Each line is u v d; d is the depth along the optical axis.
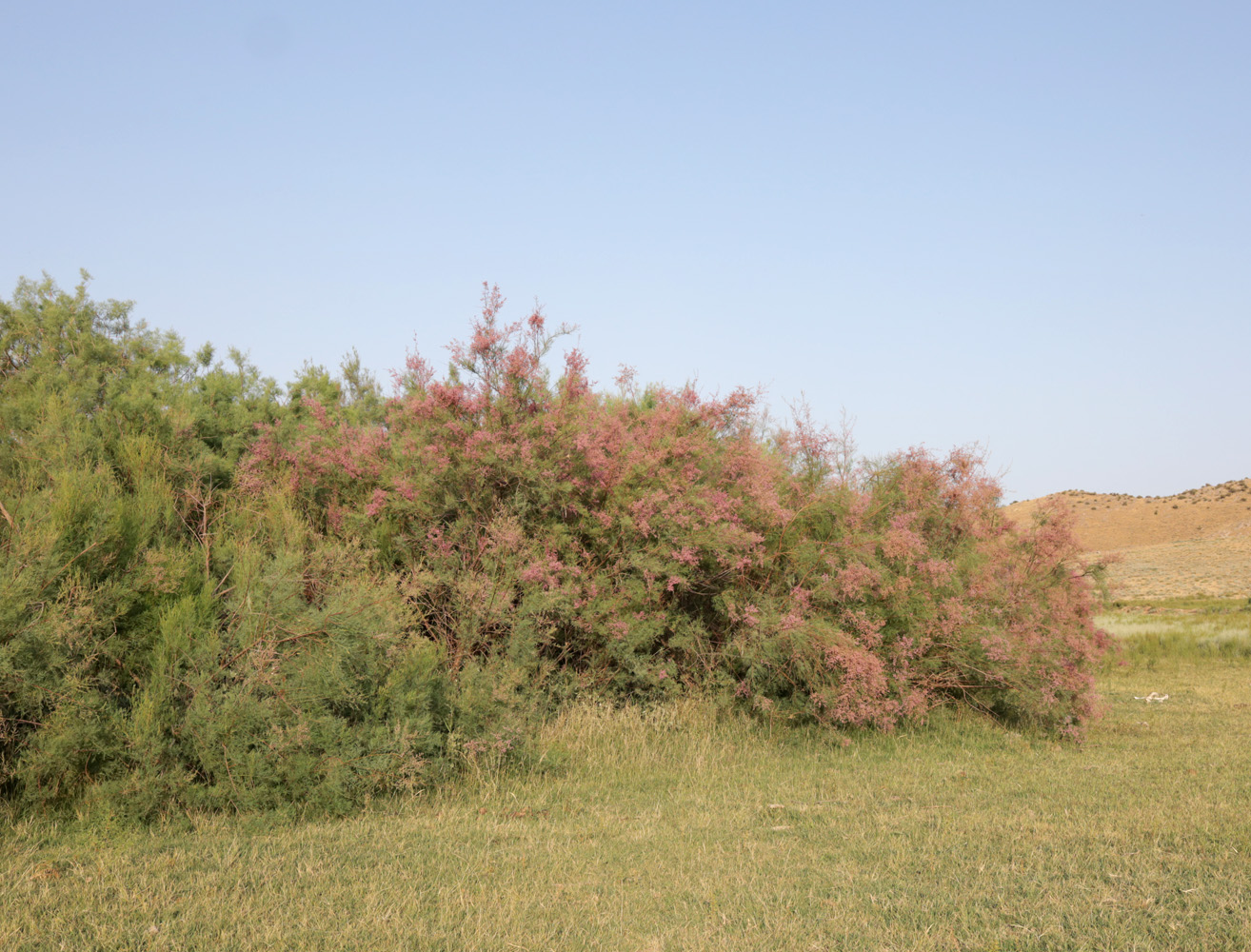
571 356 11.05
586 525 10.93
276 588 7.60
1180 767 9.45
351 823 6.86
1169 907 5.03
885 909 5.10
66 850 5.93
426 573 9.67
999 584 12.55
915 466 13.42
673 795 8.09
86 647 6.80
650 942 4.65
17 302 15.08
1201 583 66.50
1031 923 4.81
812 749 10.36
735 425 12.45
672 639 11.42
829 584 11.26
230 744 6.80
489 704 8.50
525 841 6.51
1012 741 11.08
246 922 4.81
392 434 11.27
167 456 9.46
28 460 8.54
